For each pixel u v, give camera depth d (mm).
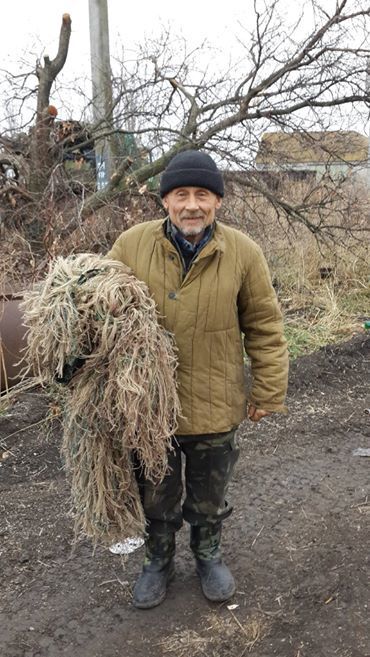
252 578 2738
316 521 3168
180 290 2154
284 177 6941
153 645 2385
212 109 6160
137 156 6105
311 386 5117
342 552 2883
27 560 2881
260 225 6832
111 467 2184
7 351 4402
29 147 6059
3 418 4238
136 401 1958
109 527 2275
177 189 2072
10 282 4688
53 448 3980
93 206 5598
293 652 2324
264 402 2332
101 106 6309
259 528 3117
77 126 6285
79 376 2088
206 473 2365
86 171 6387
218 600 2559
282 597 2611
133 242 2236
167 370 2080
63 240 5105
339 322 6781
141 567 2828
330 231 7422
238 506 3324
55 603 2613
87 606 2592
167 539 2527
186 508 2490
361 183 7789
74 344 1996
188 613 2537
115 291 2006
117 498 2230
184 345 2197
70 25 6156
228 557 2891
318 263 8094
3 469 3754
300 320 6809
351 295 7844
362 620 2453
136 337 1999
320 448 4051
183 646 2371
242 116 6031
